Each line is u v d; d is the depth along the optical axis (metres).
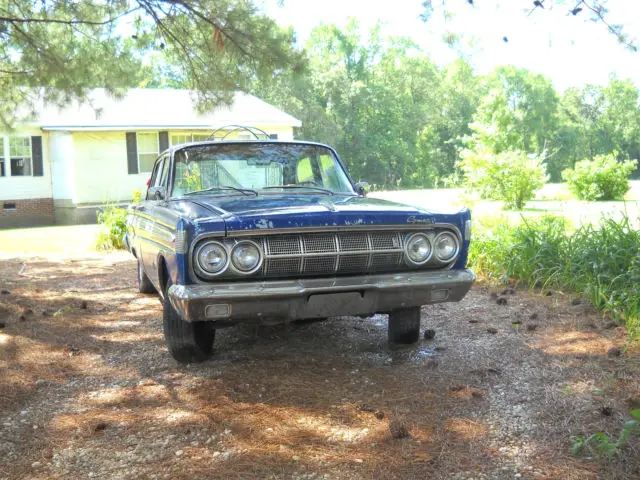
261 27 8.14
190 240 3.82
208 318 3.87
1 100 10.17
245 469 3.08
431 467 3.05
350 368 4.56
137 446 3.37
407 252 4.23
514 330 5.43
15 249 12.97
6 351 5.15
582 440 3.21
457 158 70.69
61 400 4.08
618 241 6.88
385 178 60.75
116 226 12.57
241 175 5.22
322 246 4.03
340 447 3.30
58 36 9.02
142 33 8.70
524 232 8.05
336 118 58.09
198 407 3.88
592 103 88.62
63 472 3.11
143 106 24.88
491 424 3.50
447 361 4.64
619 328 5.24
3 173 22.17
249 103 27.45
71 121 22.33
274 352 4.98
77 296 7.50
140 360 4.89
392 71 67.00
